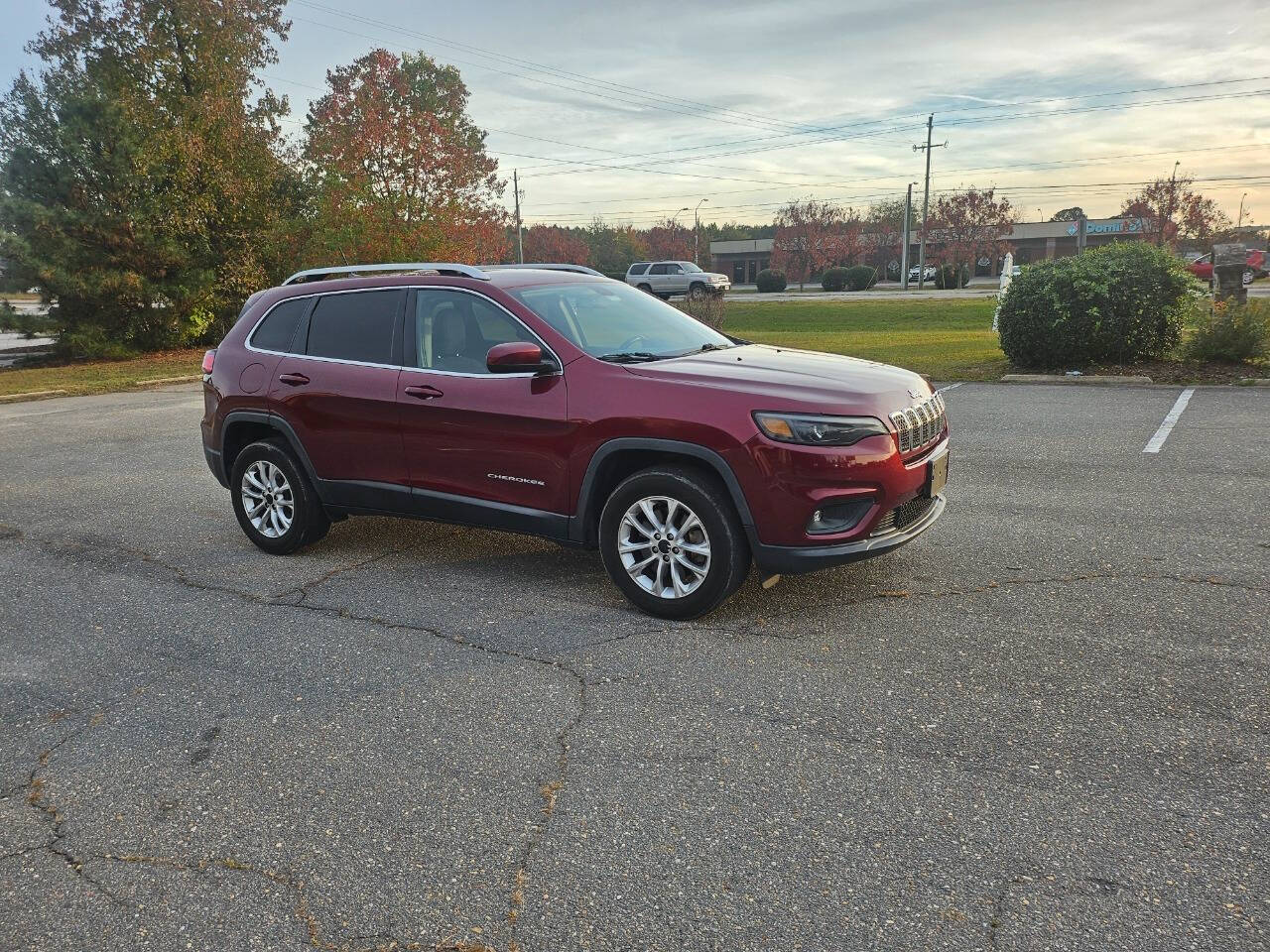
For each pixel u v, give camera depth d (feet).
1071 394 36.94
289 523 19.03
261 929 8.24
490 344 16.26
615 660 13.38
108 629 15.60
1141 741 10.57
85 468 30.01
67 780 10.88
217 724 12.07
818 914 8.07
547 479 15.48
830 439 13.41
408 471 17.15
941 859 8.72
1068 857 8.66
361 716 12.10
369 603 16.21
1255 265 62.75
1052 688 11.92
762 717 11.57
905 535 14.21
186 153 76.18
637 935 7.93
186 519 22.82
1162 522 18.88
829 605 15.08
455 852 9.20
